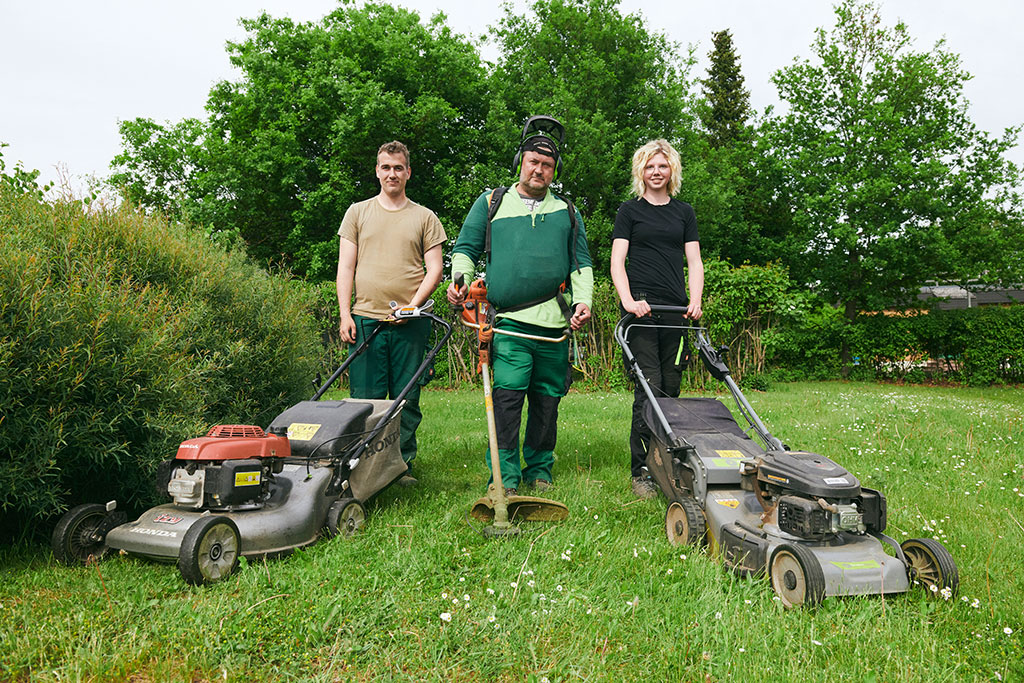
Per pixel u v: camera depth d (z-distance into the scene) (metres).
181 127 20.12
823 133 19.89
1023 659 2.29
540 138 4.29
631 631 2.47
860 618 2.46
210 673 2.19
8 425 3.08
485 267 4.42
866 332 17.83
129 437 3.58
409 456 4.88
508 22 21.23
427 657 2.26
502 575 2.91
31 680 2.12
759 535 2.96
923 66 19.27
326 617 2.46
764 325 14.97
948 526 3.77
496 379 4.32
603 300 13.57
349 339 4.66
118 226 4.48
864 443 6.38
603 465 5.47
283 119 18.20
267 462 3.28
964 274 18.95
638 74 20.05
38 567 3.05
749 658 2.28
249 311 5.19
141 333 3.64
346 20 20.75
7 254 3.29
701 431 3.84
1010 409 10.00
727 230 21.42
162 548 2.84
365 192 19.03
